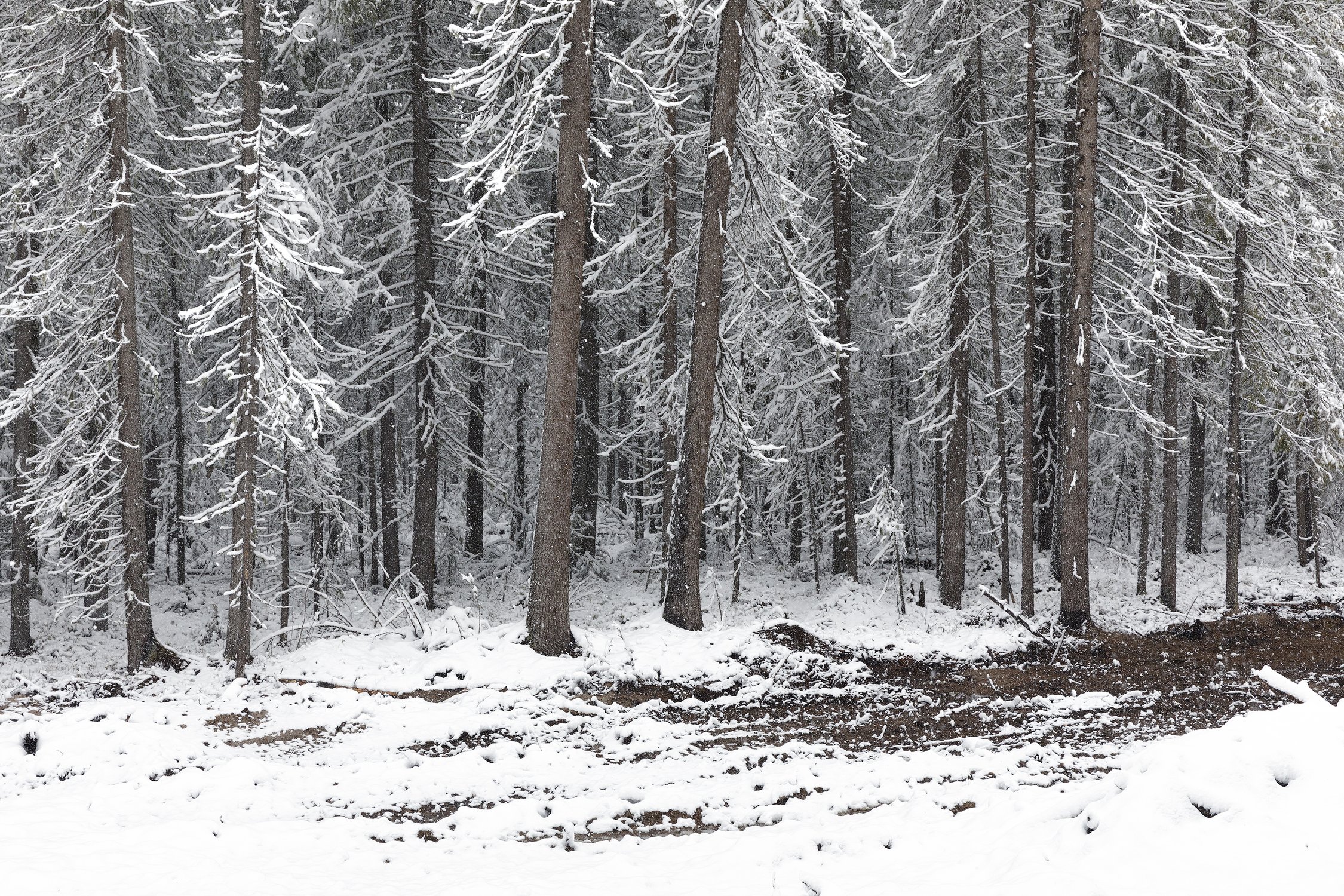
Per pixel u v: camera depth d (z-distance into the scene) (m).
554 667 12.57
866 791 8.21
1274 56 17.52
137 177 18.12
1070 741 9.81
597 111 20.33
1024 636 15.11
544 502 13.41
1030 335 16.97
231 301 13.18
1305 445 19.08
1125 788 5.60
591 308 23.36
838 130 15.48
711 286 14.90
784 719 11.38
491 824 7.74
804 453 22.25
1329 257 17.48
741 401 18.20
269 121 13.41
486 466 21.89
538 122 17.86
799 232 18.91
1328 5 18.00
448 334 19.23
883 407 26.05
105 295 13.90
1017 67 19.19
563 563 13.43
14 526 18.23
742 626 16.09
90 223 13.74
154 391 19.56
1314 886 4.17
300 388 15.47
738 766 9.31
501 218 19.84
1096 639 14.90
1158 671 13.45
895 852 6.35
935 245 19.75
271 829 7.40
